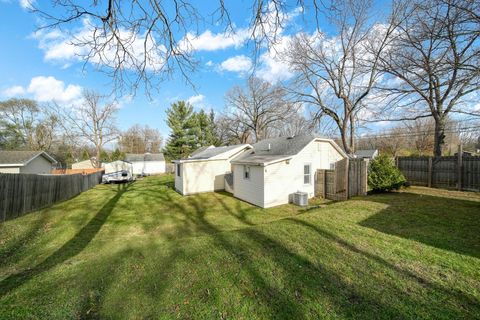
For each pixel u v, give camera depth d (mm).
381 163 10234
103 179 23688
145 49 4238
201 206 11281
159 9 3748
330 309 2490
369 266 3367
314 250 4012
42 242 6160
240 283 3094
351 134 18484
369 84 15484
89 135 31672
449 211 6312
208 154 18453
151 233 7242
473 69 5859
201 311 2566
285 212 9539
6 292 3141
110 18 3625
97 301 2824
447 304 2494
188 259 3939
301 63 17688
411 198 8484
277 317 2420
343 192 10383
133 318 2486
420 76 8383
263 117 33781
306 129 21797
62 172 27594
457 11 5438
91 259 4539
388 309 2441
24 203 9242
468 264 3318
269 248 4203
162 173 38656
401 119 14547
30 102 33312
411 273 3135
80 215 9461
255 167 11250
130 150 52906
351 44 15938
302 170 11766
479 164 9883
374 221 5602
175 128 37719
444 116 12547
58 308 2676
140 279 3330
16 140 33750
